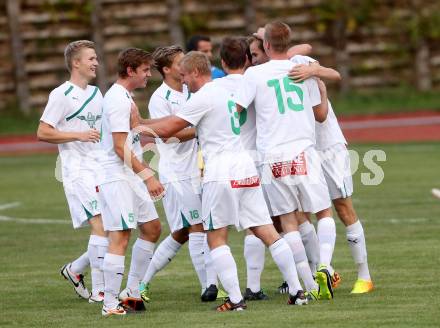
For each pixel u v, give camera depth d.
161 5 108.25
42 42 105.31
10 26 104.06
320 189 28.67
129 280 28.58
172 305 29.02
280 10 109.81
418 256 35.28
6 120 102.44
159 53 30.91
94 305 29.39
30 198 58.44
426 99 108.69
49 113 30.94
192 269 35.38
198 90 27.58
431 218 45.00
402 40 112.00
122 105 27.11
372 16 111.31
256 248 29.59
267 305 28.12
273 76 28.67
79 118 31.59
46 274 34.78
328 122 30.11
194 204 30.41
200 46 39.09
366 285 29.52
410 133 90.44
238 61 29.52
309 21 110.25
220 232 27.48
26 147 92.62
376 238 40.03
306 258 28.86
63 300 30.28
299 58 29.89
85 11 105.38
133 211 27.77
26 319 27.03
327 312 26.27
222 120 27.36
